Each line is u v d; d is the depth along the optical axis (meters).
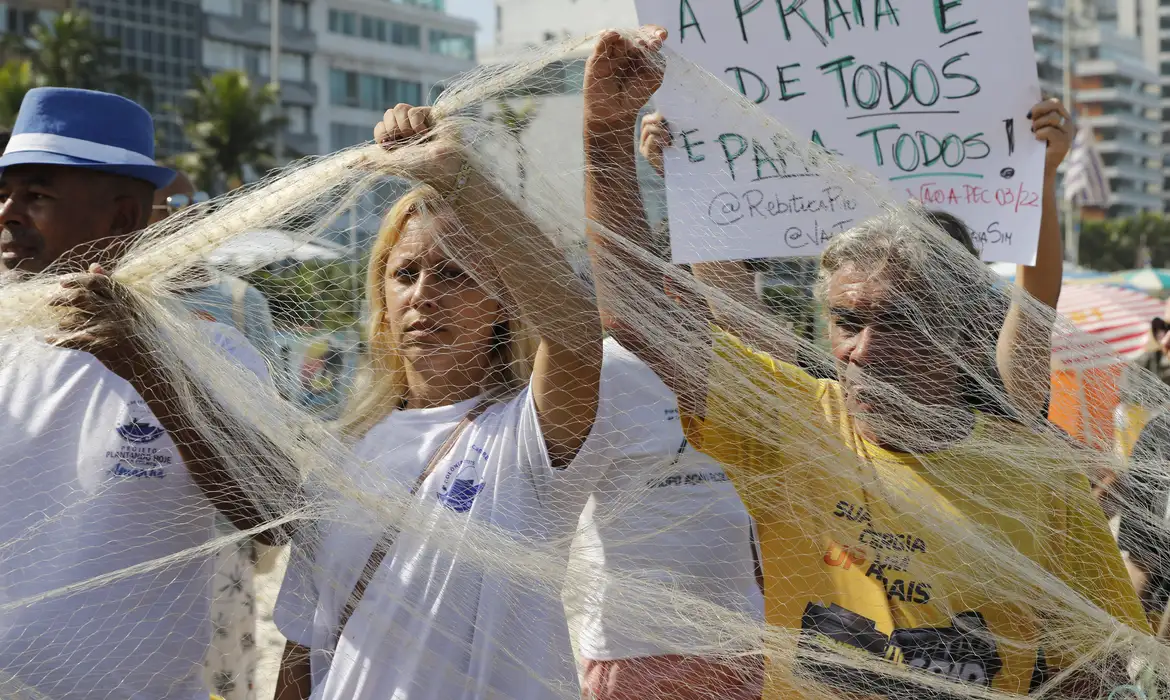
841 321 2.07
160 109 55.81
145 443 1.91
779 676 2.00
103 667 1.85
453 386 2.00
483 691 1.79
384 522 1.79
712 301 2.03
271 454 1.82
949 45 2.49
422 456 1.94
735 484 2.11
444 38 67.19
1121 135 111.31
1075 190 30.11
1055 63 53.81
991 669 1.96
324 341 1.97
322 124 62.53
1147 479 2.12
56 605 1.84
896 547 2.01
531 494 1.91
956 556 1.98
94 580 1.81
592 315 1.90
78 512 1.89
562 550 1.88
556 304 1.87
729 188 2.13
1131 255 79.19
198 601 1.94
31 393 1.92
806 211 2.13
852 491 2.04
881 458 2.03
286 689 2.01
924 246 2.04
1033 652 1.99
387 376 2.01
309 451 1.79
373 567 1.85
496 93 1.93
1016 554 1.96
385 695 1.82
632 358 2.24
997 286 2.09
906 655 1.96
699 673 2.02
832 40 2.49
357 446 1.96
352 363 2.00
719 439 2.11
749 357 2.04
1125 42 113.62
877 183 2.12
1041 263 2.63
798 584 2.04
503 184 1.88
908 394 2.02
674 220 2.13
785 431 2.05
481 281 1.91
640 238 2.01
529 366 2.07
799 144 2.12
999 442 2.06
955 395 2.10
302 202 1.87
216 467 1.84
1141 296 8.22
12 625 1.83
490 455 1.92
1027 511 2.02
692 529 2.22
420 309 1.93
